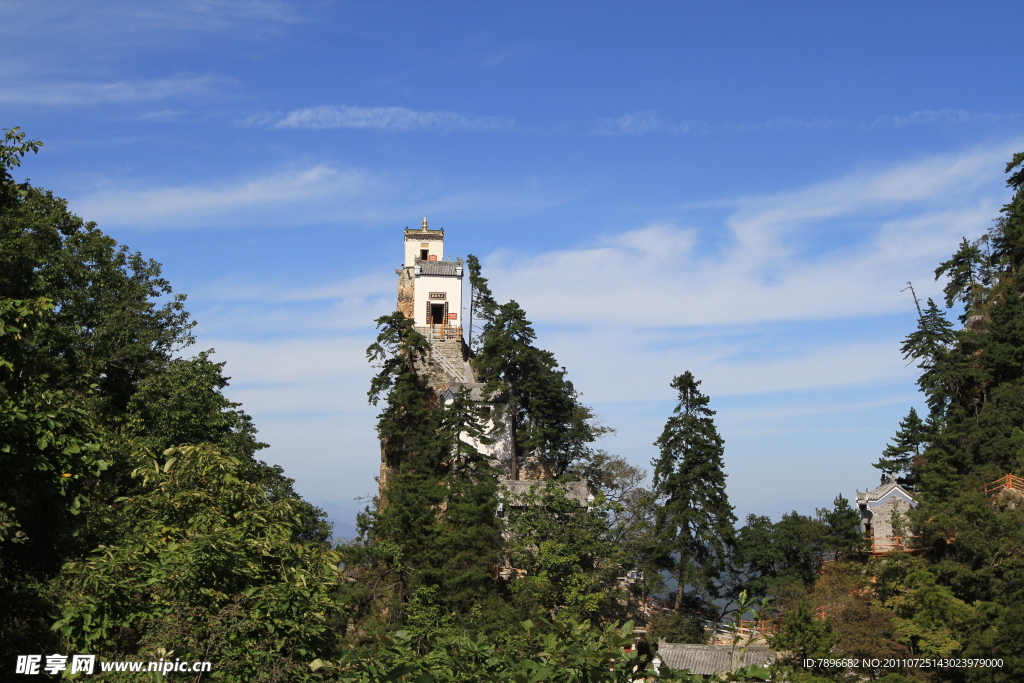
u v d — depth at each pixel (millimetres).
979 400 71062
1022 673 43031
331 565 18016
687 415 70938
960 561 51375
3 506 17047
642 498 72375
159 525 19469
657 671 11922
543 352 78062
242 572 15992
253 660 14508
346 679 12648
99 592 15570
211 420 42250
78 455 19000
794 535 66750
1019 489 57906
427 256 98688
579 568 53875
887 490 66188
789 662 40750
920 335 75062
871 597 51312
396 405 73000
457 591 51000
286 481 46969
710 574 66250
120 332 43500
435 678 11578
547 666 11758
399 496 56562
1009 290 72438
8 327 17891
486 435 73125
